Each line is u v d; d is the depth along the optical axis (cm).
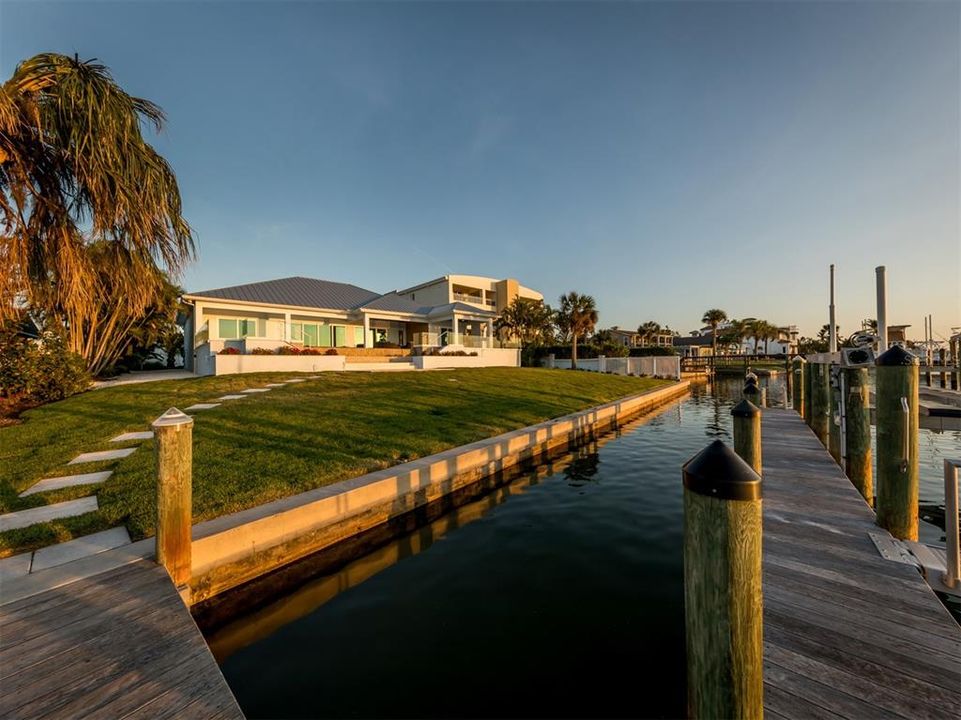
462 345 2534
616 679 268
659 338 6519
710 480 153
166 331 2241
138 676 223
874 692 206
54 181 738
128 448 669
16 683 216
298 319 2388
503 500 630
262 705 252
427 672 277
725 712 151
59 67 661
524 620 332
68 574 324
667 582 385
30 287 780
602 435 1159
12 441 706
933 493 636
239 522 404
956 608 307
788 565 332
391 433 798
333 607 358
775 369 4516
